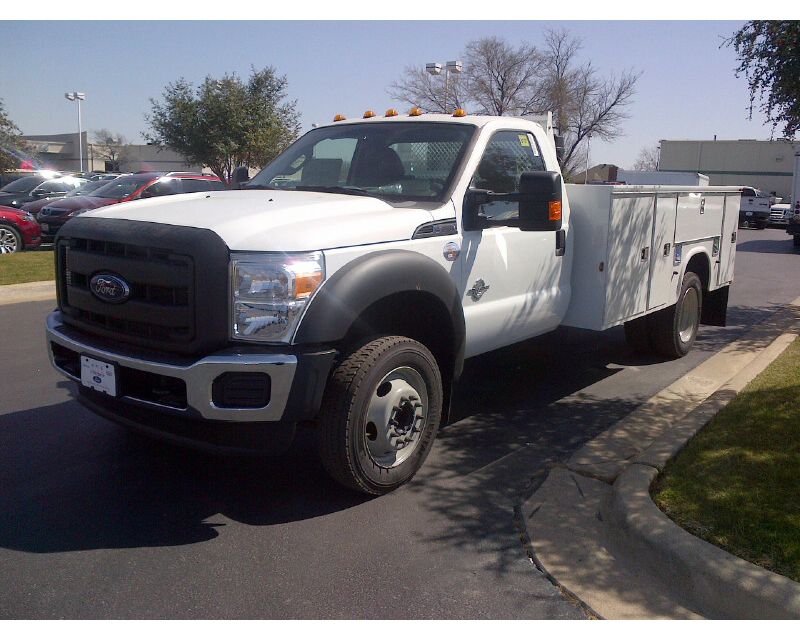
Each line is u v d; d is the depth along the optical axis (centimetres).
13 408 593
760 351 784
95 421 565
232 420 378
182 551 379
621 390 658
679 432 509
